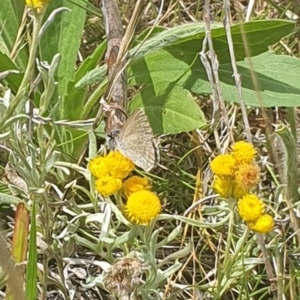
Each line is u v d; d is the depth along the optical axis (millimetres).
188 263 358
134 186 280
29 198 311
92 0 419
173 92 361
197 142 387
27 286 269
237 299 342
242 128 391
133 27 343
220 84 360
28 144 319
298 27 402
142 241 305
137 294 291
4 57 352
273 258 335
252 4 391
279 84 363
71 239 312
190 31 357
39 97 368
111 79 340
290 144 321
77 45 378
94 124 337
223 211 317
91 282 298
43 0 296
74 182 333
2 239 221
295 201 330
